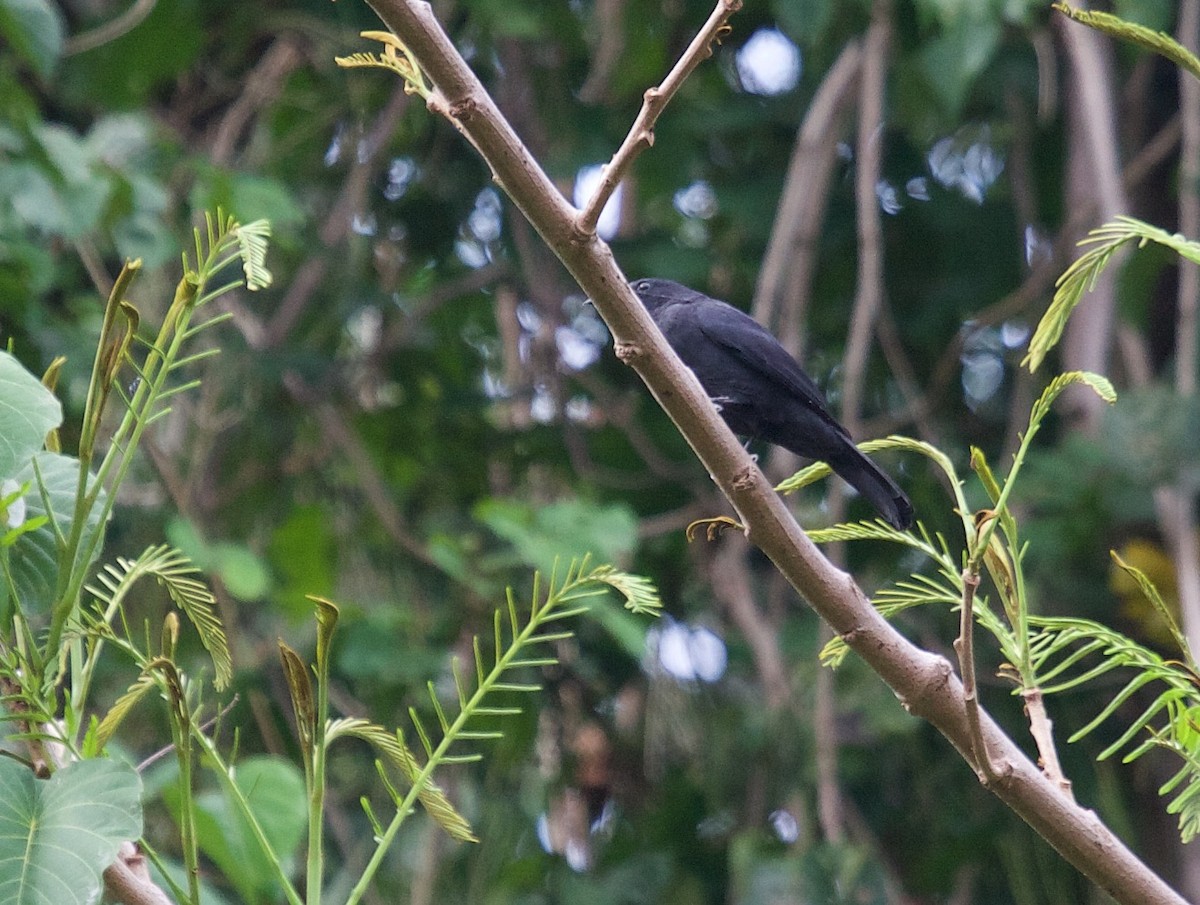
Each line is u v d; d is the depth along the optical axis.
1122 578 11.60
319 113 14.32
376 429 14.22
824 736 11.49
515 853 12.11
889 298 15.09
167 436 12.61
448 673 11.88
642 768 13.53
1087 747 12.18
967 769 12.92
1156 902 3.65
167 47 13.00
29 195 9.74
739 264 14.93
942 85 10.35
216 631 4.25
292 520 11.54
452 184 14.88
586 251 4.08
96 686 10.58
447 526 12.96
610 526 10.50
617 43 13.77
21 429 3.78
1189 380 11.39
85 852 3.43
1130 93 14.32
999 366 14.74
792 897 10.80
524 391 14.20
